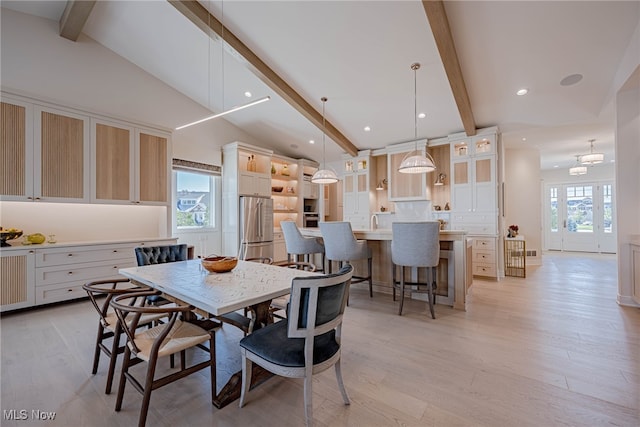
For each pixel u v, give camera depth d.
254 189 6.09
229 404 1.67
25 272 3.19
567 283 4.65
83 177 3.71
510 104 4.50
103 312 1.92
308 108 4.80
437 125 5.32
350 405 1.65
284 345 1.51
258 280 1.90
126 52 4.44
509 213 6.87
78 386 1.82
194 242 5.46
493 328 2.76
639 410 1.58
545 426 1.47
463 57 3.48
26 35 3.62
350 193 7.05
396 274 3.92
